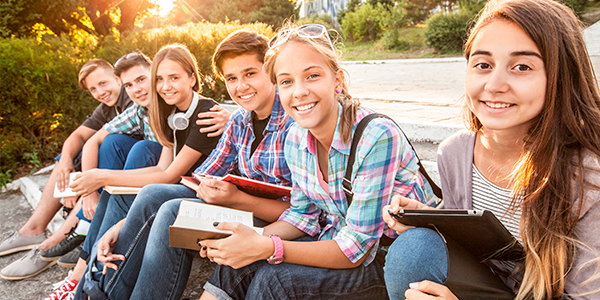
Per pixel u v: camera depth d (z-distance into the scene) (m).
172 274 1.55
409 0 20.83
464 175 1.34
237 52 1.71
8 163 4.23
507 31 1.00
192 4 26.20
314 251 1.33
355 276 1.37
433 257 1.10
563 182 1.03
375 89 6.01
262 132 1.87
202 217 1.49
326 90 1.31
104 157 2.57
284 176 1.82
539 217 1.06
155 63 2.14
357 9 22.11
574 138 1.05
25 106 4.26
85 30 11.23
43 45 4.59
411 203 1.29
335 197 1.46
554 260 1.04
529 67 1.00
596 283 0.99
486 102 1.08
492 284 1.13
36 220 2.78
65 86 4.39
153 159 2.40
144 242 1.73
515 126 1.12
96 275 1.74
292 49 1.30
